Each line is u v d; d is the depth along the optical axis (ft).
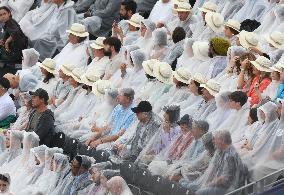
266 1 188.34
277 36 166.91
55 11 209.26
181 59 173.47
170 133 147.23
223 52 167.43
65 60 192.34
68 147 159.43
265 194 133.39
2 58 201.77
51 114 162.91
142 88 166.50
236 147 142.10
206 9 184.96
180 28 179.22
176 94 159.12
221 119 147.84
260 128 141.69
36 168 153.38
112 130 157.58
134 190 144.36
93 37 208.33
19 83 181.47
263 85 153.38
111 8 208.13
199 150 142.00
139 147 149.28
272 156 138.62
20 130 164.14
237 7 191.52
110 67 177.37
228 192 135.33
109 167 145.38
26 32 208.33
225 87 160.25
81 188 144.77
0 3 219.41
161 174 142.20
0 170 158.71
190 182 138.31
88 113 167.02
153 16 200.13
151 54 180.14
